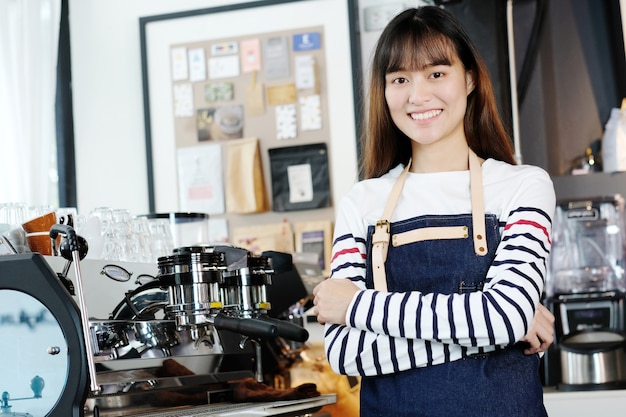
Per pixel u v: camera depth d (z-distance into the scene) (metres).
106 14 4.35
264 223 4.16
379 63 1.80
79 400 1.51
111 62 4.34
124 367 1.83
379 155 1.86
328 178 4.10
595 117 3.82
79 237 1.60
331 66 4.12
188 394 2.17
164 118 4.26
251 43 4.21
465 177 1.75
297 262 2.82
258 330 1.76
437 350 1.62
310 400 2.08
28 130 3.95
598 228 3.52
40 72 4.03
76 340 1.52
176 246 3.13
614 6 3.76
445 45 1.74
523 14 3.78
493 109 1.84
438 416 1.62
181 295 1.91
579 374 3.41
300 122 4.14
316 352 2.75
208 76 4.24
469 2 3.56
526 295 1.57
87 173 4.32
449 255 1.68
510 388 1.63
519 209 1.67
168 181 4.24
